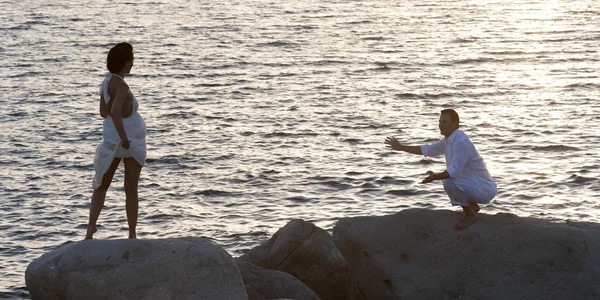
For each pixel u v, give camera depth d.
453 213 11.19
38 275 8.38
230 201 22.08
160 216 20.72
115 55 8.40
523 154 27.33
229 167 25.86
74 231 19.58
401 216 11.18
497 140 29.77
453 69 52.47
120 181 23.91
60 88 42.50
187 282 8.08
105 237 19.11
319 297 10.89
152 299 7.94
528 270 10.38
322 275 10.90
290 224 11.15
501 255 10.51
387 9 104.31
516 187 22.83
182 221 20.31
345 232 11.26
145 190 23.19
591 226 11.00
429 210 11.26
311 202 21.83
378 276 10.89
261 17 90.50
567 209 20.61
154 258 8.19
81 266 8.17
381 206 21.27
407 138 30.53
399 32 76.75
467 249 10.61
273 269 10.91
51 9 95.25
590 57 58.34
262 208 21.36
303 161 26.61
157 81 45.72
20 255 17.95
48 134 30.78
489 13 99.00
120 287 7.99
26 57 55.31
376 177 24.23
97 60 54.94
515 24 85.25
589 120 33.72
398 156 27.22
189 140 29.94
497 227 10.72
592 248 10.49
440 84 45.41
